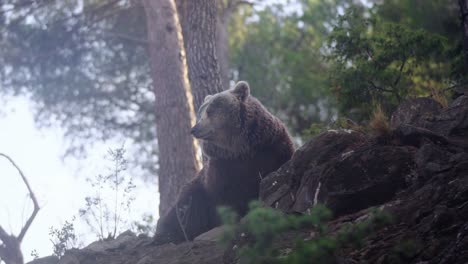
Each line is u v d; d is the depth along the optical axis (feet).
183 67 68.23
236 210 42.42
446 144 30.91
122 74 87.51
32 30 77.87
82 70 82.12
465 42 34.76
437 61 55.42
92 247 42.22
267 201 35.47
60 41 78.95
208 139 41.81
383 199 29.89
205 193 44.60
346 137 34.14
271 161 41.88
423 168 28.50
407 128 31.65
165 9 69.62
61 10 80.43
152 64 68.74
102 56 84.38
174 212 45.01
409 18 78.38
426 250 23.22
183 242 41.06
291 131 98.73
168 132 65.10
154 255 37.09
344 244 24.45
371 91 51.78
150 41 69.21
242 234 28.30
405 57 52.42
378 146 31.40
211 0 61.41
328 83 56.08
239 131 41.88
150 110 89.04
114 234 43.78
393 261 23.31
